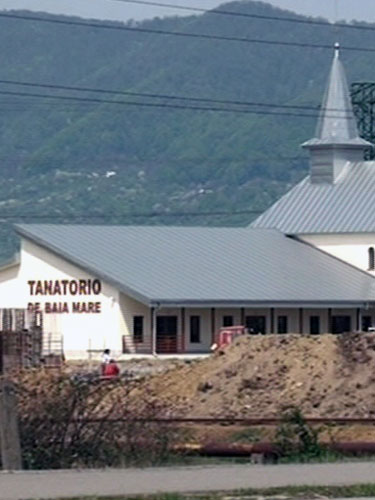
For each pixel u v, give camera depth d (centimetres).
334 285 17825
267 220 19450
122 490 4469
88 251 17125
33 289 17275
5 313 15062
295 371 9175
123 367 14000
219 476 4809
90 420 5459
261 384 9094
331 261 18638
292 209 19550
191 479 4731
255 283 17250
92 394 5622
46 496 4322
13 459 5069
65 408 5406
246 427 7344
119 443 5497
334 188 19838
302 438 5912
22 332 13088
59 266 17100
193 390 9194
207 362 9625
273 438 6469
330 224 19025
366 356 9138
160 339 16562
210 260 17575
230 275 17275
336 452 5869
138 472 4922
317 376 9025
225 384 9138
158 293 16338
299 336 9812
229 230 18588
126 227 17888
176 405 8669
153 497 4316
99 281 16762
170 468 5069
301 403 8669
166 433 5675
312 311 17525
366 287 17975
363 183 19800
